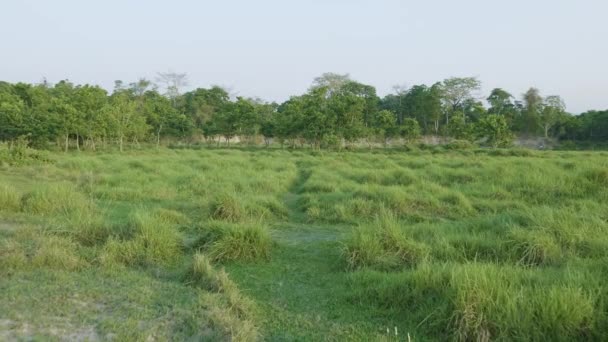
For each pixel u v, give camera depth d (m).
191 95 63.91
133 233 6.84
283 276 6.16
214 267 6.37
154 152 30.36
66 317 4.13
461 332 4.27
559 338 4.12
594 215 7.80
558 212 7.69
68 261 5.62
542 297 4.41
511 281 4.84
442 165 18.20
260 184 13.55
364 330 4.57
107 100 39.72
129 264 6.11
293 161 22.73
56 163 17.91
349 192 11.74
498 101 62.81
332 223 9.55
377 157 23.62
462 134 44.31
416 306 5.00
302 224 9.48
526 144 59.16
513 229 6.96
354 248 6.51
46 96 40.94
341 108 38.34
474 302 4.36
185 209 10.12
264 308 4.98
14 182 13.44
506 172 13.71
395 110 65.31
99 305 4.46
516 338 4.14
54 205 9.00
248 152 30.48
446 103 60.69
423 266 5.39
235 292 4.97
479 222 8.02
